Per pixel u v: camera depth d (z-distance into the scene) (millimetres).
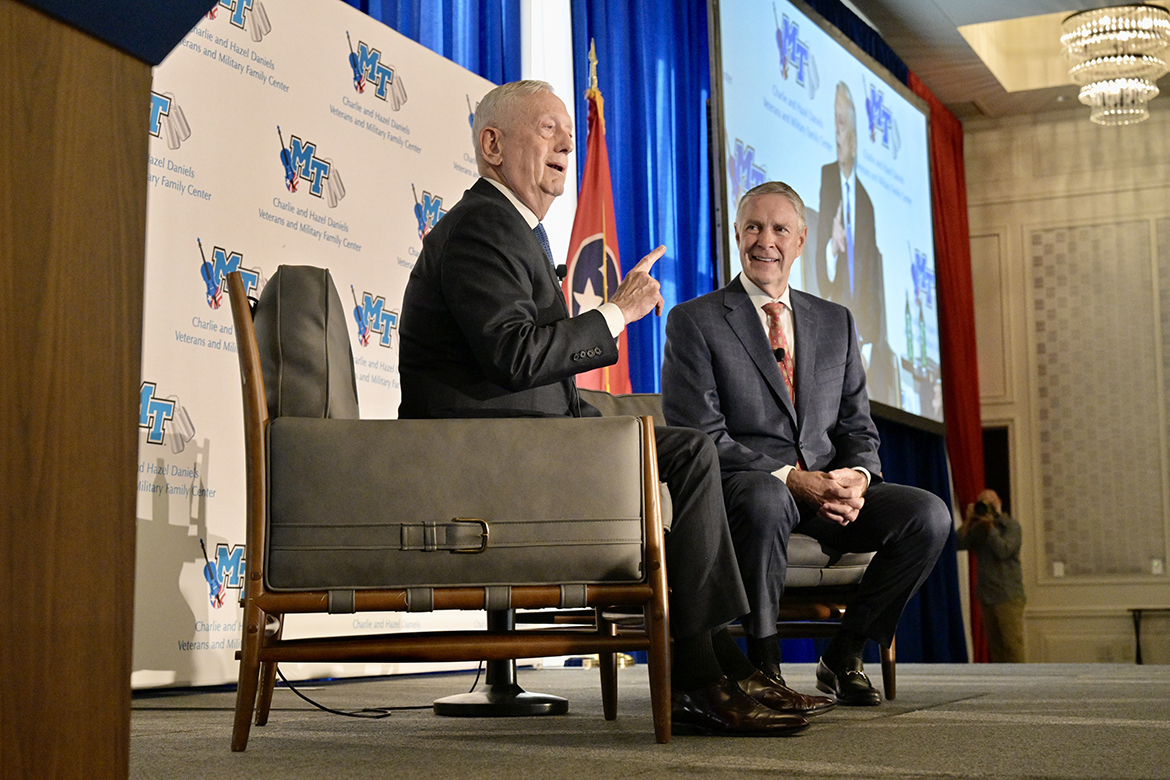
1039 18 7902
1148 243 7980
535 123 1866
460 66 4047
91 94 732
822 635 2549
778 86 5590
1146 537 7762
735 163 5109
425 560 1426
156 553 2756
